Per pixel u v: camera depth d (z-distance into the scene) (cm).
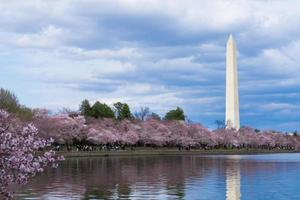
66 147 13925
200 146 19250
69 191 4600
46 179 5797
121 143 15875
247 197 4344
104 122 16300
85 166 8281
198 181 5744
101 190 4706
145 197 4225
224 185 5312
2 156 2150
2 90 13425
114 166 8344
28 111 13988
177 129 18100
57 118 13912
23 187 4878
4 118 2297
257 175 6781
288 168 8362
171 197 4247
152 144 17312
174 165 8862
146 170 7450
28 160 2202
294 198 4294
